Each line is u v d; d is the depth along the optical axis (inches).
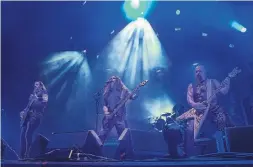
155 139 238.1
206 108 315.9
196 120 312.5
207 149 255.8
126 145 227.1
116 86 322.0
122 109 309.6
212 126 315.9
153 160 184.2
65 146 216.4
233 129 186.9
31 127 311.3
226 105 390.0
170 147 195.8
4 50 486.3
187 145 231.3
